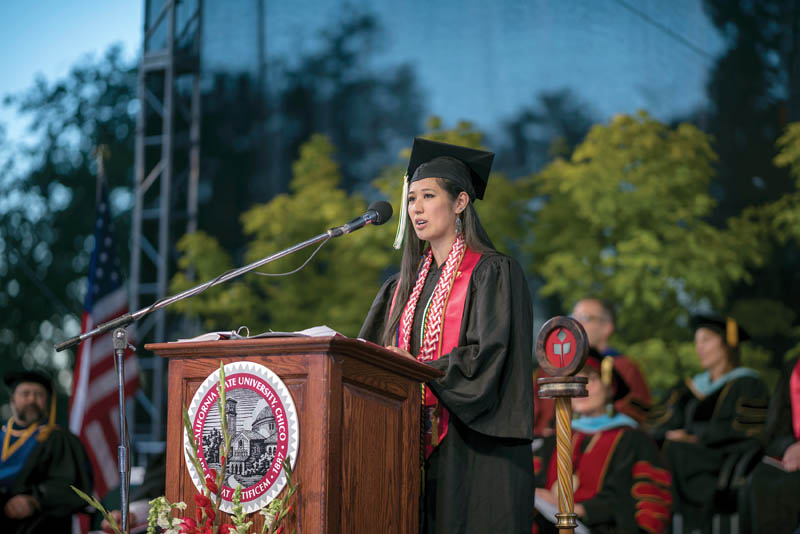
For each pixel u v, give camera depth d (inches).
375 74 926.4
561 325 227.0
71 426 546.0
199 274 836.0
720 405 516.7
